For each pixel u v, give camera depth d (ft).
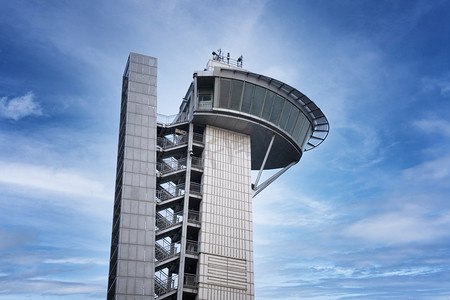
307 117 220.02
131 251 167.43
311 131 228.63
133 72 202.28
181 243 176.76
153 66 207.00
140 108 195.11
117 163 198.90
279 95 208.13
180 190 193.16
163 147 195.31
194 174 196.24
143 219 174.09
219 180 195.11
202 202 188.03
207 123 204.33
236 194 195.31
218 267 178.29
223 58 232.12
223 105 201.46
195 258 177.68
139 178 180.96
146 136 190.19
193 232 187.42
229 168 199.31
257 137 212.64
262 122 205.26
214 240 182.29
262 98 205.46
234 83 203.21
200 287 172.14
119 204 184.03
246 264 183.42
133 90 198.08
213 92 203.41
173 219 189.78
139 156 185.16
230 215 189.88
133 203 175.63
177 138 202.69
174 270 184.55
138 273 164.66
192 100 206.49
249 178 201.57
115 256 176.45
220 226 186.09
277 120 208.44
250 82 203.92
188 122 202.28
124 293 160.56
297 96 211.61
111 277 175.73
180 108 225.56
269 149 208.44
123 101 209.36
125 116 197.57
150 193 179.52
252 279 181.57
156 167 195.21
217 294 173.68
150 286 164.04
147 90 200.13
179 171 189.78
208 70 219.82
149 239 171.32
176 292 169.37
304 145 224.53
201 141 206.49
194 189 194.80
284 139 211.82
